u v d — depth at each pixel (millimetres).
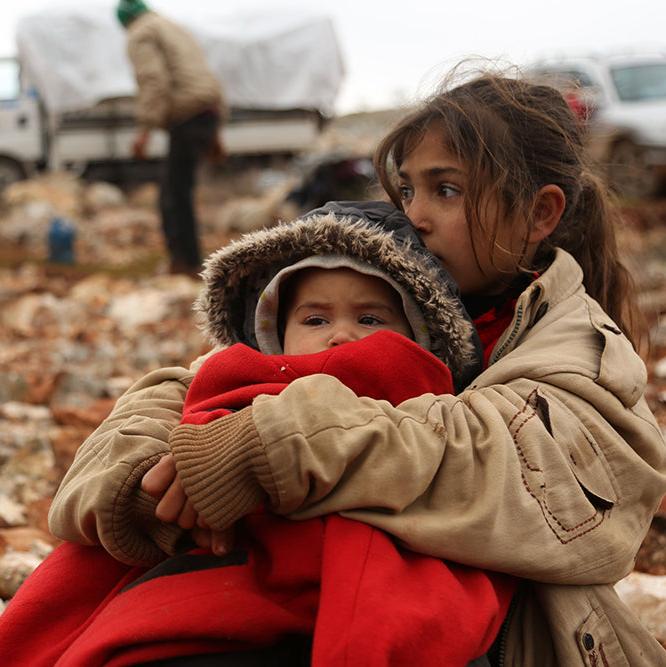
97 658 1544
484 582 1630
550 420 1732
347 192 12031
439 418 1666
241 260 1969
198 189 16859
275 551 1616
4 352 6148
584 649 1703
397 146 2098
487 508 1609
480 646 1589
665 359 5078
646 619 2543
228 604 1562
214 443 1584
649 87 13422
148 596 1602
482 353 1937
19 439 4137
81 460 1799
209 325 2045
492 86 2100
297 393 1617
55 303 7625
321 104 17938
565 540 1675
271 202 12844
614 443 1776
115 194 15539
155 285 8117
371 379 1744
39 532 3307
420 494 1623
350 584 1520
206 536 1656
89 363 5832
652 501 1837
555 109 2143
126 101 17094
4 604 2807
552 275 1963
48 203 13969
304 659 1639
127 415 1863
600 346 1894
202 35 17391
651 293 6250
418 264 1844
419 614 1499
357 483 1601
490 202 1990
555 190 2059
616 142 12914
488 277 2045
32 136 17250
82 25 16969
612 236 2252
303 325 1922
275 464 1565
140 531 1698
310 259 1881
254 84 17578
